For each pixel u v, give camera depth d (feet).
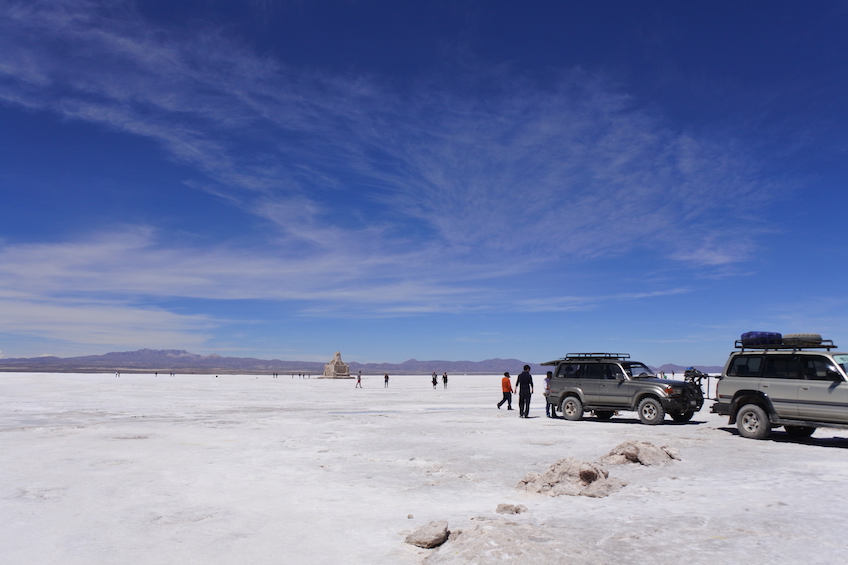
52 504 25.09
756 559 17.54
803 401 45.42
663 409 59.26
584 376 65.46
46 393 133.39
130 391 146.72
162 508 24.44
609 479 28.63
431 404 100.12
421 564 17.42
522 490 28.17
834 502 25.29
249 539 20.02
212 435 50.72
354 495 27.09
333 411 81.20
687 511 23.70
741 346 51.88
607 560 17.22
